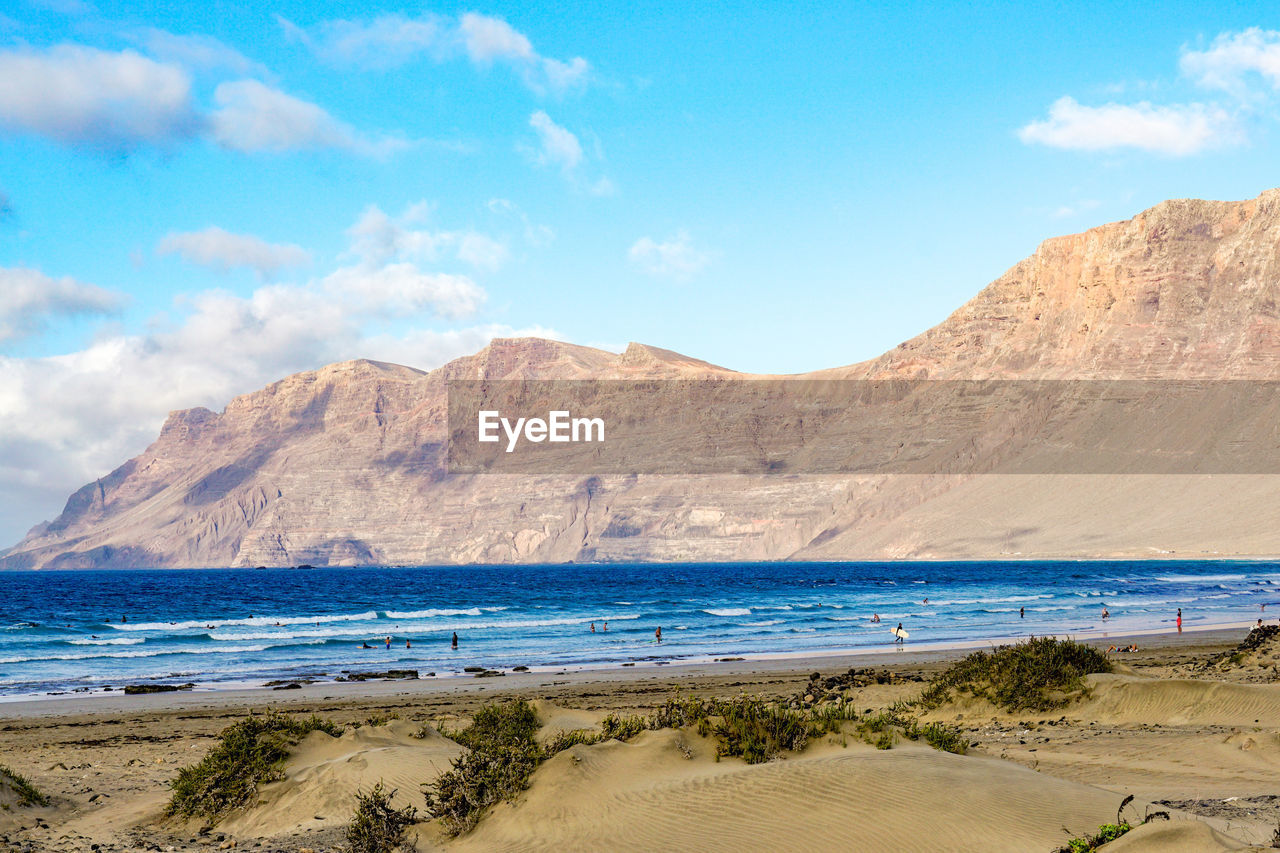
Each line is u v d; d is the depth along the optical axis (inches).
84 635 2488.9
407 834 407.2
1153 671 1109.7
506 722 604.1
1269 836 331.0
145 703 1202.0
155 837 465.1
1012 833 323.6
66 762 726.5
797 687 1170.6
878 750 414.6
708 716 468.4
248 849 418.9
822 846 325.4
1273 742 533.3
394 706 1099.9
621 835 350.6
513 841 369.1
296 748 560.7
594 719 647.1
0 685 1454.2
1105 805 356.5
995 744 613.6
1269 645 1069.1
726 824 346.9
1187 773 481.1
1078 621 2541.8
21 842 450.3
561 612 3282.5
